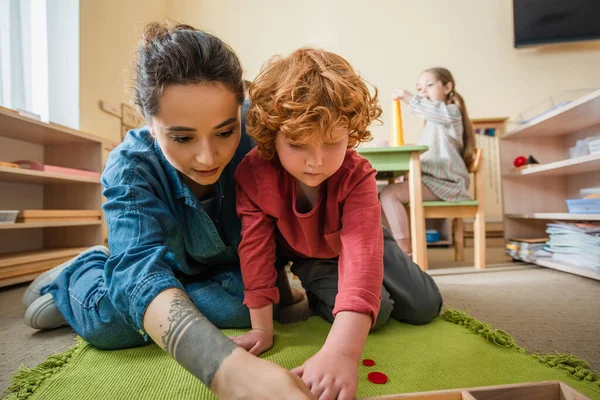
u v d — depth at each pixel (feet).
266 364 1.23
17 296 4.07
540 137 6.67
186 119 1.61
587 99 4.55
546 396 1.38
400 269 2.66
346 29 10.53
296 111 1.60
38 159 6.15
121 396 1.70
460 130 6.02
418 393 1.34
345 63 1.81
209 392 1.72
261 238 2.19
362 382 1.81
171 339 1.36
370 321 1.64
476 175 5.67
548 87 10.07
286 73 1.73
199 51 1.62
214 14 10.78
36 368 1.99
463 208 5.65
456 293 3.95
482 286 4.31
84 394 1.72
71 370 1.98
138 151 2.19
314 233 2.27
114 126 7.75
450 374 1.88
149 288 1.53
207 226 2.38
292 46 10.61
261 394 1.14
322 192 2.12
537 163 6.28
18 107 5.84
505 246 6.67
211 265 2.82
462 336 2.46
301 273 2.86
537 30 9.78
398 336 2.47
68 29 6.57
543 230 6.64
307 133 1.57
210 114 1.62
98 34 7.22
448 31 10.33
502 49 10.20
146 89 1.66
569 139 6.41
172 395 1.70
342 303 1.63
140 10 9.20
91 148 6.18
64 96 6.56
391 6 10.48
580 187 6.19
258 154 2.19
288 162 1.74
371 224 1.89
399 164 5.17
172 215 2.19
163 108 1.61
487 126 10.01
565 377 1.85
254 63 10.63
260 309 2.21
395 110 5.93
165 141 1.72
